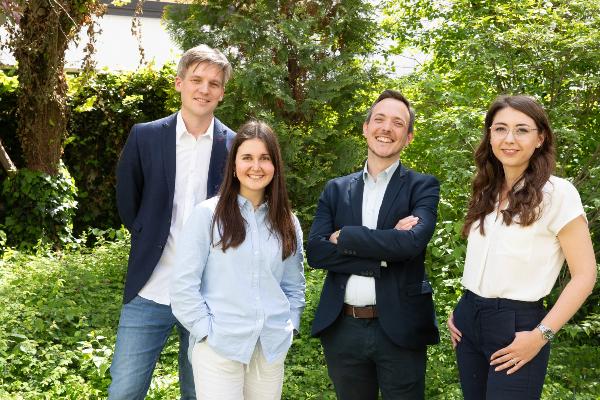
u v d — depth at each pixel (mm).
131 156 3121
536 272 2500
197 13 8023
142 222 3107
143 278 3064
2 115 9133
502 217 2570
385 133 2941
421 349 2906
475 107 5695
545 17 5562
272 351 2691
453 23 7727
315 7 8047
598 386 4227
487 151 2709
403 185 3002
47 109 8383
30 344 4559
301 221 7688
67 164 9602
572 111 5645
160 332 3156
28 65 8117
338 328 2932
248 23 7629
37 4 7906
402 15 8859
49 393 4074
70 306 5516
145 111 9938
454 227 4496
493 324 2541
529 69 5668
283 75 7582
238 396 2674
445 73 7410
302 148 7805
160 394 4086
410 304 2889
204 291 2713
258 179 2709
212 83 3066
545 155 2559
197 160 3146
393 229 2812
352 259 2850
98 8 8406
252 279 2688
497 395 2492
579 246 2451
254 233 2729
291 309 2854
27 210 8391
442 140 5320
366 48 8250
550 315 2434
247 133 2729
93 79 9500
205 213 2713
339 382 2998
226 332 2613
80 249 8133
